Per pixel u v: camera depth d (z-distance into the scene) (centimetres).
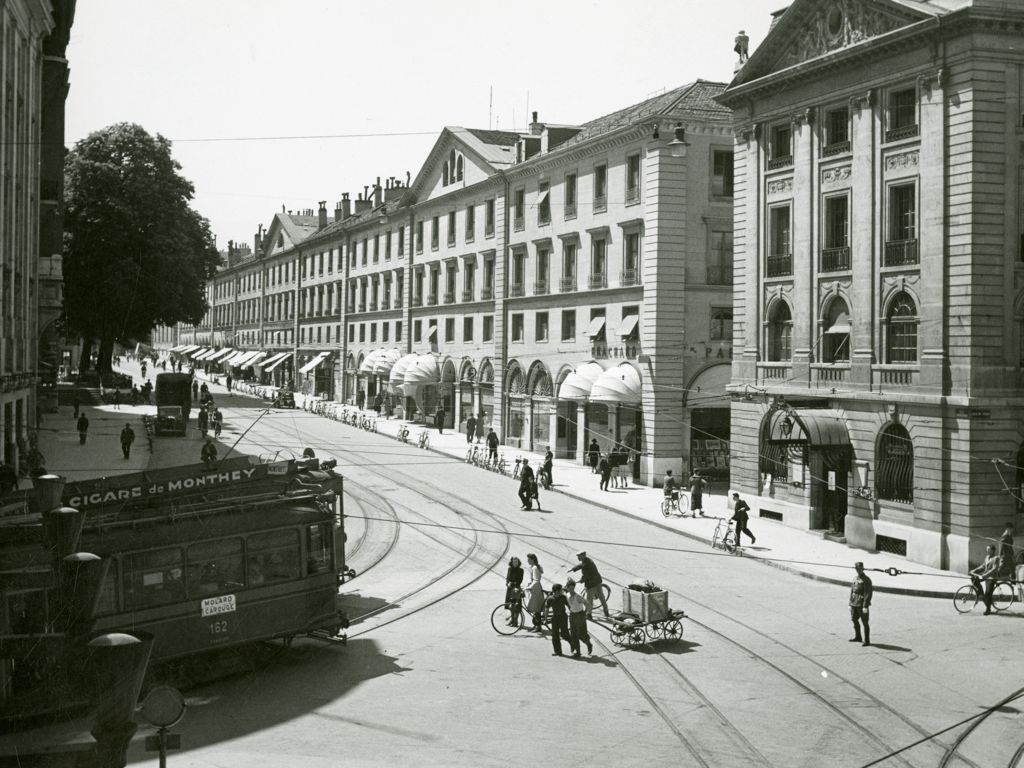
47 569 1492
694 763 1374
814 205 3456
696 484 3738
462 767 1348
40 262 4562
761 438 3750
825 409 3381
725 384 4578
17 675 1243
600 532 3388
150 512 1781
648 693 1711
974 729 1537
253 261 12875
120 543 1691
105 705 676
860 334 3231
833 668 1881
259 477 1942
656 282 4481
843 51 3244
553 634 1969
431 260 7250
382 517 3534
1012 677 1833
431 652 1984
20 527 1542
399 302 7938
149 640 700
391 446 5844
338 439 6081
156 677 1745
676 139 4431
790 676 1820
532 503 3931
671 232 4494
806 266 3488
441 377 6981
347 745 1436
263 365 11019
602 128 5188
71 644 908
